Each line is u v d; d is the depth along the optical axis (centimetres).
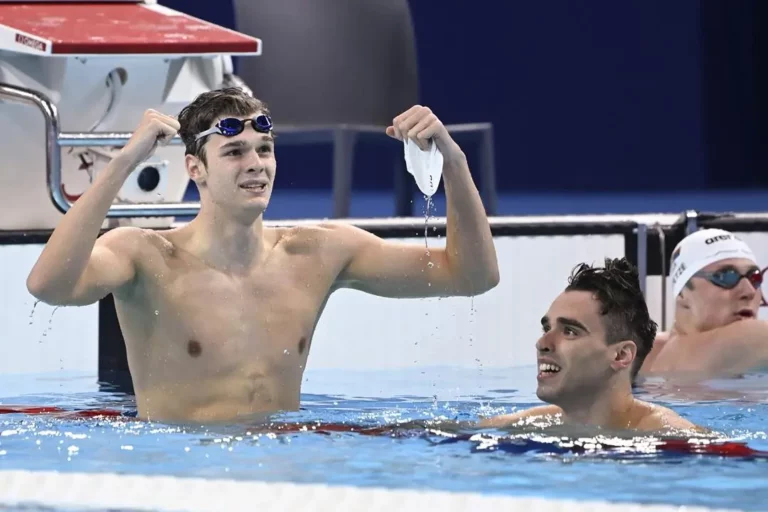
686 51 4512
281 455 958
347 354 1678
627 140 4562
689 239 1631
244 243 1181
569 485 858
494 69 4522
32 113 1580
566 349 1056
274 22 2200
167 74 1652
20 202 1620
